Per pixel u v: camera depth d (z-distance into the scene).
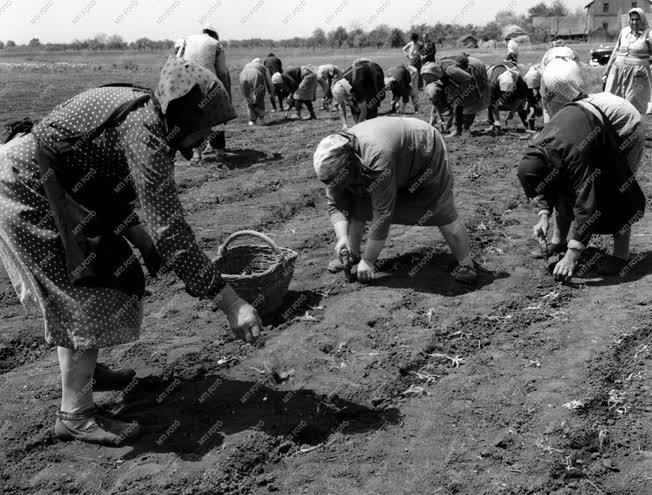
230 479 3.70
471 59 12.05
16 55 75.06
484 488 3.61
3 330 5.39
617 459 3.82
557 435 3.95
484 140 12.11
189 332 5.34
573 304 5.56
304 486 3.68
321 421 4.17
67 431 3.97
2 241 3.69
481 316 5.38
